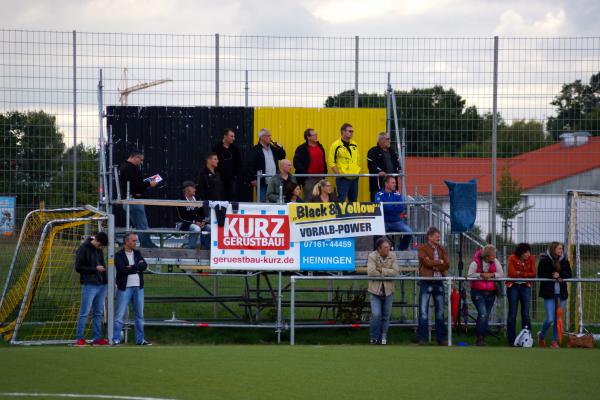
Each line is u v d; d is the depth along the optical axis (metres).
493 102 39.78
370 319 36.09
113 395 19.42
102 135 37.75
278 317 34.81
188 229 36.69
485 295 33.94
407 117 39.91
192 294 41.50
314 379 22.20
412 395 20.12
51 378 21.81
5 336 34.28
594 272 39.31
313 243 35.12
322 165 38.53
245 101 39.56
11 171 37.94
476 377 23.12
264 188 38.97
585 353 29.95
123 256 33.41
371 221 35.38
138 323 33.50
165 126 40.00
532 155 40.00
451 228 36.12
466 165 39.84
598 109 39.91
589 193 38.25
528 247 34.38
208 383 21.27
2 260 37.84
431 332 36.88
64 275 37.22
